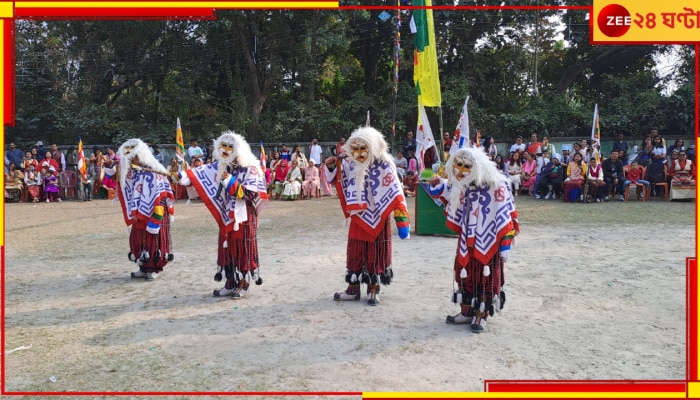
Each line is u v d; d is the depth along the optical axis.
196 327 5.22
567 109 24.30
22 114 24.66
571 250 8.31
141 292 6.54
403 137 25.16
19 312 5.79
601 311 5.44
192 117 26.97
